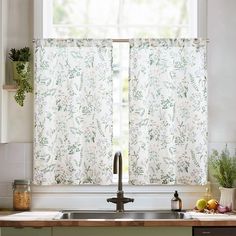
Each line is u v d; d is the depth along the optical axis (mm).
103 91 4484
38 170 4484
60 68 4512
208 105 4609
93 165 4488
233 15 4625
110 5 4902
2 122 4418
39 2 4590
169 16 5004
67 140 4492
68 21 4965
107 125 4484
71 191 4551
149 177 4500
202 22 4613
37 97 4492
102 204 4547
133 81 4484
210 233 3902
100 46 4492
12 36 4609
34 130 4500
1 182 4586
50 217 4055
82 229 3912
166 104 4488
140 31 4848
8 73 4574
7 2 4598
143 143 4473
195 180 4480
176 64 4508
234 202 4406
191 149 4488
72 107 4488
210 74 4617
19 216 4109
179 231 3916
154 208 4539
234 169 4398
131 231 3916
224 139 4598
